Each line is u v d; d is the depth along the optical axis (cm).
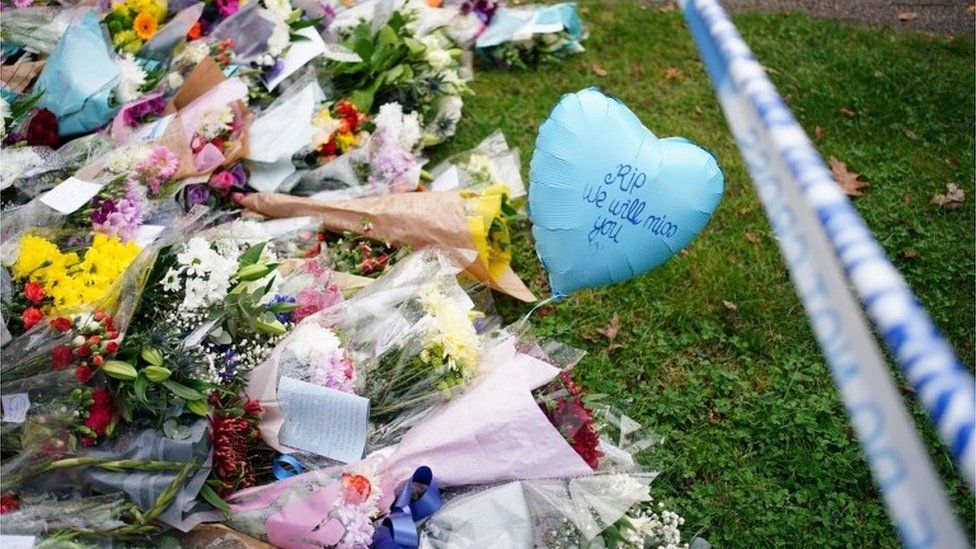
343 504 220
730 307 347
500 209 335
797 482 289
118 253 248
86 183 274
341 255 315
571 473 241
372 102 400
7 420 209
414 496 235
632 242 270
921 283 372
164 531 217
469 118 441
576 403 253
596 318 340
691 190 264
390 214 323
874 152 445
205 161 325
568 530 237
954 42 541
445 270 279
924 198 416
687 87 483
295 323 264
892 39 544
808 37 538
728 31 110
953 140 456
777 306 353
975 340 349
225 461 223
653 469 267
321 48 385
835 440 299
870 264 79
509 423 239
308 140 350
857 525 276
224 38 376
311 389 239
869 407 76
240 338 250
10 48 335
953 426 69
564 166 269
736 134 104
